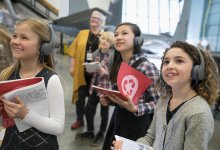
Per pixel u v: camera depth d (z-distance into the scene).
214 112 3.39
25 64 1.10
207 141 0.89
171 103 1.05
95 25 2.85
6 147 1.05
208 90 1.00
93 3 8.85
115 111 1.43
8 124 1.00
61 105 1.07
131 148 0.99
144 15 5.23
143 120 1.35
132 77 1.28
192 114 0.90
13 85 0.90
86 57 2.83
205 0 3.46
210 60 1.01
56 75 1.09
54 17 9.70
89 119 2.78
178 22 3.89
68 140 2.73
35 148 1.03
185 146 0.90
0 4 6.67
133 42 1.41
